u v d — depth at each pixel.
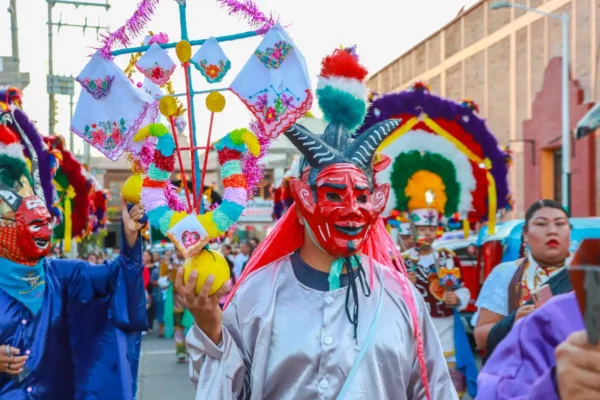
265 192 18.56
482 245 6.57
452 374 6.00
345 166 2.56
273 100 2.46
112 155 2.66
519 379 2.09
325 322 2.50
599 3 13.83
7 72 14.59
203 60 2.50
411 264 6.14
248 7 2.45
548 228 3.72
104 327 3.71
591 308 1.88
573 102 14.34
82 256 17.72
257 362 2.49
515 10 17.27
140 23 2.65
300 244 2.71
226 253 15.02
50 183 4.48
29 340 3.53
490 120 18.61
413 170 6.20
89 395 3.66
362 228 2.54
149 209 2.42
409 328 2.60
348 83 2.67
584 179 10.35
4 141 3.52
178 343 9.77
